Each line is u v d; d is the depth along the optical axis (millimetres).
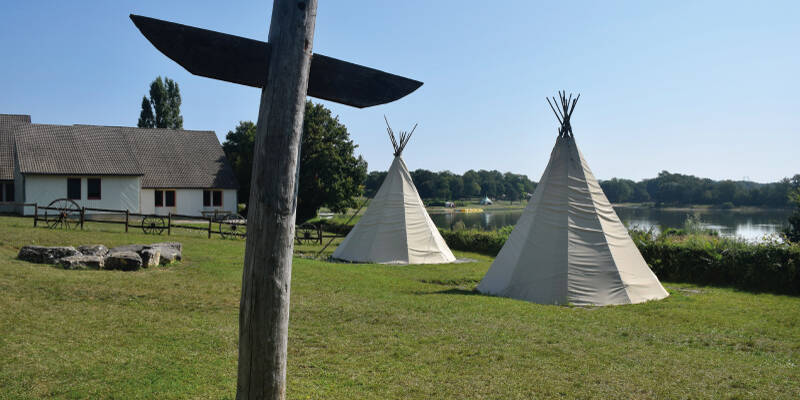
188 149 34188
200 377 4742
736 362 5711
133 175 27938
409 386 4715
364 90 3305
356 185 40125
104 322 6441
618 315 8281
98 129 29609
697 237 14164
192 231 22750
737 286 12125
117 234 17109
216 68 2748
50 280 8523
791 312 8711
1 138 30203
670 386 4859
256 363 2809
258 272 2775
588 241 10031
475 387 4730
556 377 5047
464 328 6910
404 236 15625
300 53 2812
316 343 6051
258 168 2783
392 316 7488
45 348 5312
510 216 62125
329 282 10492
